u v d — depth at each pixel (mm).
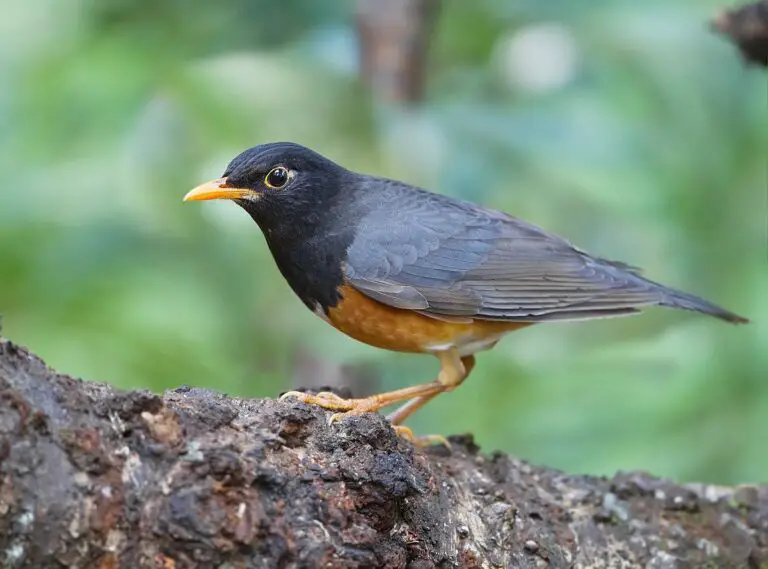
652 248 13586
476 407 12828
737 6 10672
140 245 11320
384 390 15477
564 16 14414
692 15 13750
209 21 13078
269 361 12977
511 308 9547
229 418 6727
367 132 11523
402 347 9781
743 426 11742
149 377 10914
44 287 10984
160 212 10695
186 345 11047
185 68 11172
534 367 12734
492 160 12609
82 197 10695
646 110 13344
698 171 13125
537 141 12734
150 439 6148
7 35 11961
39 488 5680
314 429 7039
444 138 12352
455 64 15297
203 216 11078
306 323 11961
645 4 14266
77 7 12508
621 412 12195
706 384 11992
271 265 11656
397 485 6793
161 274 11289
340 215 9641
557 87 14008
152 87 10961
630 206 12734
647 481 9219
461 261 9602
